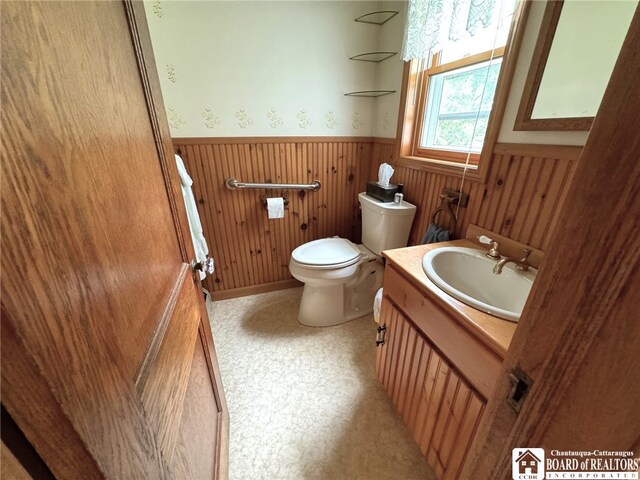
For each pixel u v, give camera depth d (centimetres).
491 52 109
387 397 134
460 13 106
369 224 175
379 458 110
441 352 86
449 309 79
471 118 129
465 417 78
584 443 30
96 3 41
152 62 63
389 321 113
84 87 36
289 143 183
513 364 38
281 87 170
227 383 143
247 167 180
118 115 45
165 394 53
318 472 106
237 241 198
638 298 23
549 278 31
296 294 218
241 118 169
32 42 27
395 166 175
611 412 27
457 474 85
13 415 23
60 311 27
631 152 22
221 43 152
